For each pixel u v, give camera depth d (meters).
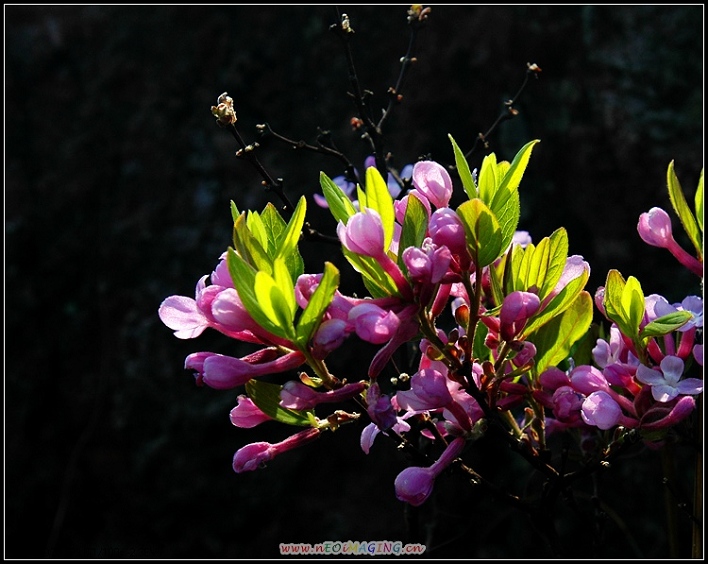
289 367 0.28
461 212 0.27
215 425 0.56
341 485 0.55
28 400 0.61
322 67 0.57
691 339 0.30
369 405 0.27
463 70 0.55
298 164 0.56
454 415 0.29
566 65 0.53
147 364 0.57
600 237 0.51
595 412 0.29
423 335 0.29
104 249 0.60
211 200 0.58
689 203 0.49
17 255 0.62
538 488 0.47
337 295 0.28
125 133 0.61
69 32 0.64
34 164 0.63
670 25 0.51
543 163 0.53
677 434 0.31
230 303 0.27
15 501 0.60
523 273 0.29
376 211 0.28
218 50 0.59
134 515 0.57
